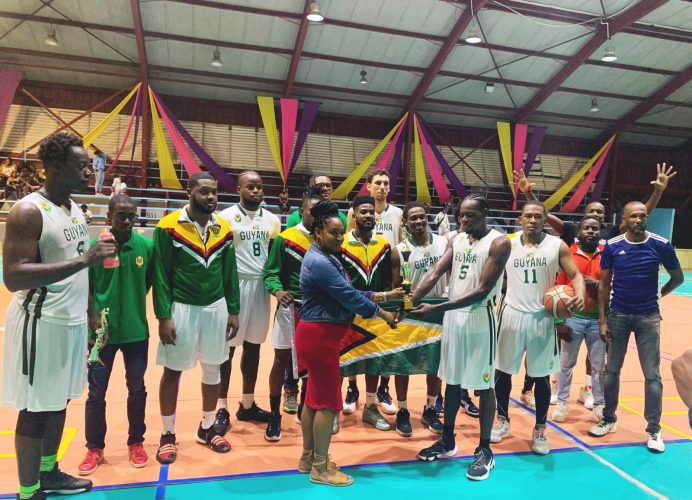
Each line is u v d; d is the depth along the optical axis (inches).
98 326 112.0
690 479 120.7
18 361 89.6
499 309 142.1
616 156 826.2
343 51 629.0
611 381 145.2
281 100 659.4
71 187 91.3
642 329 139.6
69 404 156.9
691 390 54.1
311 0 519.8
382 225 164.2
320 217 109.0
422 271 146.4
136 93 645.3
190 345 123.2
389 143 768.3
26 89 653.3
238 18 569.6
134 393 120.9
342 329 111.0
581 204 863.1
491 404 123.0
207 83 663.8
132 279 119.5
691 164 911.7
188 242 121.9
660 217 844.0
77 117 644.1
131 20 565.6
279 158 682.2
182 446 132.0
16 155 642.2
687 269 770.2
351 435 143.4
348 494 110.1
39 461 94.3
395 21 585.3
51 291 90.1
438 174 738.8
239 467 121.2
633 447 138.9
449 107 761.0
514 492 113.1
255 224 148.5
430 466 125.1
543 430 133.7
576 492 113.7
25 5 541.0
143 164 656.4
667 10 587.5
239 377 194.4
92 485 110.4
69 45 599.2
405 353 143.9
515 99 749.3
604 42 621.9
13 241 83.5
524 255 133.4
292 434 142.4
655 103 752.3
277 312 139.8
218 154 714.8
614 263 142.8
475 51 642.2
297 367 135.3
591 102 758.5
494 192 818.2
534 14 579.5
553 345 132.5
